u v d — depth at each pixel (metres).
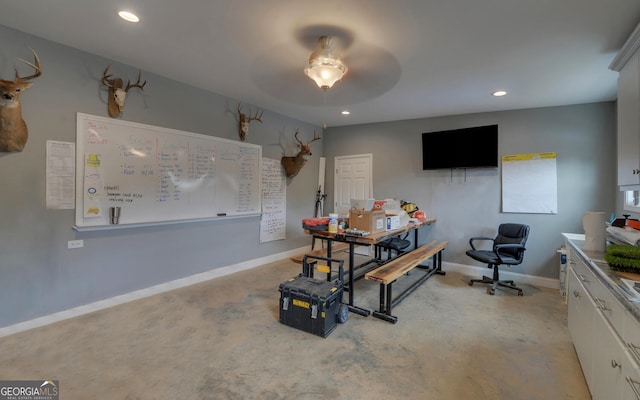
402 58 2.66
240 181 4.24
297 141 5.22
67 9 2.06
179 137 3.48
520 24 2.10
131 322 2.66
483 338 2.48
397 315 2.92
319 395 1.78
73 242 2.73
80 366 2.01
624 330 1.26
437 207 4.71
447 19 2.06
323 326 2.45
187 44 2.54
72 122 2.69
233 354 2.19
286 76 3.22
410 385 1.88
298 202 5.36
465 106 4.07
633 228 2.22
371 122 5.28
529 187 4.03
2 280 2.38
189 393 1.78
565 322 2.78
